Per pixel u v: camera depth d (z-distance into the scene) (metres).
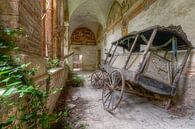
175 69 4.97
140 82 4.34
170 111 4.84
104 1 16.77
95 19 21.92
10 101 1.46
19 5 2.13
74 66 26.08
